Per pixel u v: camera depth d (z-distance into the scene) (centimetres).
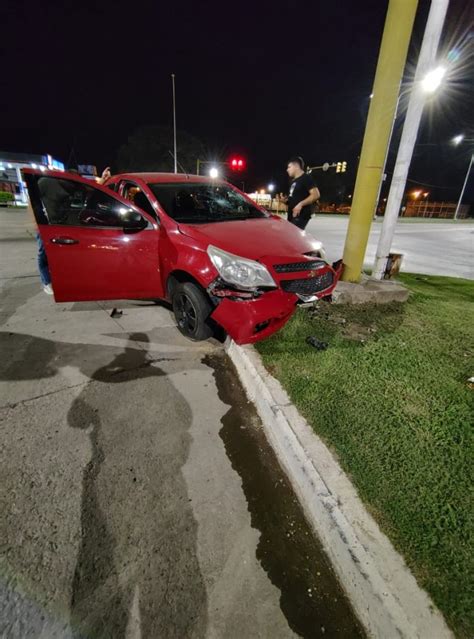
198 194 372
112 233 314
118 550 146
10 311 391
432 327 347
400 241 1334
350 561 135
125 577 137
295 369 261
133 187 379
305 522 165
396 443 188
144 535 153
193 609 128
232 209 381
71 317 378
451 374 259
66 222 311
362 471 170
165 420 226
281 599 133
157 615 125
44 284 425
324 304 393
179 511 165
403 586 123
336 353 286
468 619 114
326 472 169
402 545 137
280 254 272
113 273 325
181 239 300
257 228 320
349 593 134
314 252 303
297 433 195
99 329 351
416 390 237
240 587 136
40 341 322
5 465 185
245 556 148
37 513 160
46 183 304
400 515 148
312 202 461
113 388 256
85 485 176
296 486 180
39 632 119
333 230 1636
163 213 328
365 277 455
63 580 134
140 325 363
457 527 143
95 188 316
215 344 329
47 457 192
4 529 152
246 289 253
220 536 155
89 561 141
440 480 165
